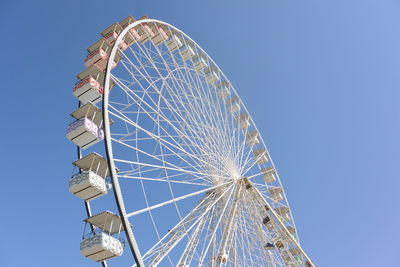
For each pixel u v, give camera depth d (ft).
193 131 68.54
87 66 66.64
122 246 49.52
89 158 52.85
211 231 63.52
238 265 64.34
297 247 71.15
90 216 50.34
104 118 49.26
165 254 48.88
